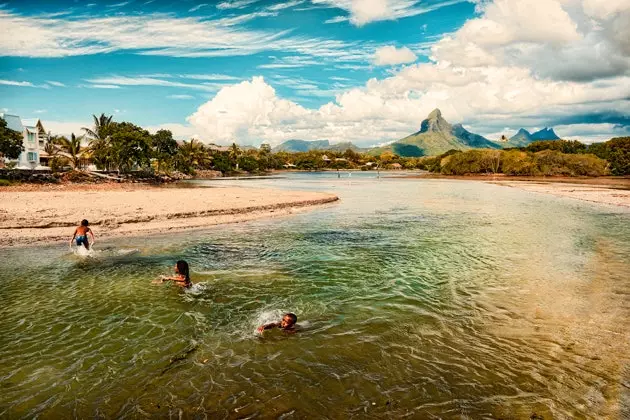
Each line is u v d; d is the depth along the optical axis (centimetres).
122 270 1432
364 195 5369
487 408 629
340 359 788
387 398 655
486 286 1267
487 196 5169
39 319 981
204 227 2409
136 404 633
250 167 16200
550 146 15550
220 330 924
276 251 1769
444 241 2023
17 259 1582
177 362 770
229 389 678
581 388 686
